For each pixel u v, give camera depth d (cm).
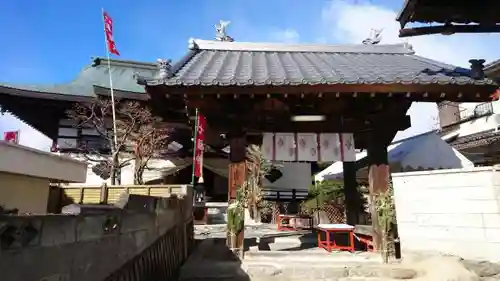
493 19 541
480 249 582
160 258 508
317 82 667
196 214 1529
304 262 664
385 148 774
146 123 1466
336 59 1055
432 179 643
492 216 579
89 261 258
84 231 251
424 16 548
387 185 753
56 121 1667
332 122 814
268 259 687
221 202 1961
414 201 657
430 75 746
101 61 2092
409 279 586
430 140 1065
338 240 953
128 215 358
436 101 734
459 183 616
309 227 1310
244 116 773
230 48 1161
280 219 1349
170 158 1706
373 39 1213
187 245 796
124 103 1478
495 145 1366
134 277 374
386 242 670
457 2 524
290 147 805
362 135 948
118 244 326
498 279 555
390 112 753
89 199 862
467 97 713
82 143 1639
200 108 736
